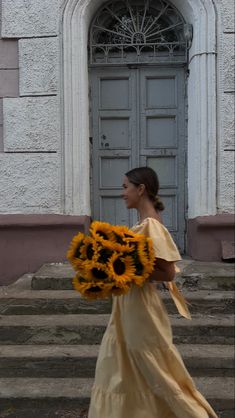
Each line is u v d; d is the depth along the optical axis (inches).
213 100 242.2
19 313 195.8
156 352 113.6
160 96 265.4
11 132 244.8
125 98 265.6
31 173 243.9
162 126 265.9
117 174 266.2
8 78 246.8
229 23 242.1
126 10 261.9
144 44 261.1
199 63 244.4
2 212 244.1
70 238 241.8
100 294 108.0
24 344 181.2
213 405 148.7
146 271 109.5
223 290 207.0
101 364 117.1
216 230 239.9
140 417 113.2
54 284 210.2
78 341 180.5
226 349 173.8
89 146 259.9
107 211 266.1
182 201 264.2
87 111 251.9
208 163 241.9
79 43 245.8
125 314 115.0
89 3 246.2
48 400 151.7
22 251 243.4
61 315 193.8
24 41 245.3
